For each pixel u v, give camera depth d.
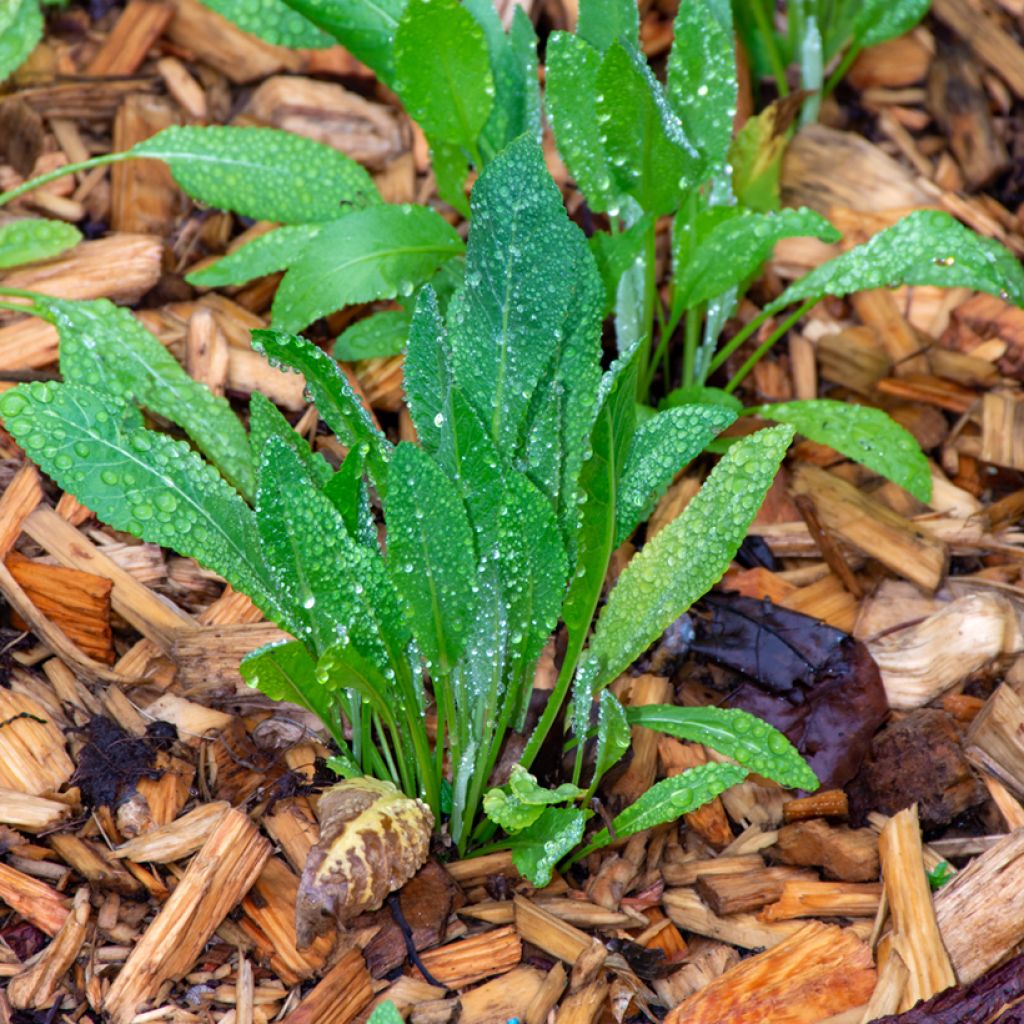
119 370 1.02
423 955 0.94
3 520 1.01
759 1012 0.93
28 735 0.97
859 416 1.03
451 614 0.93
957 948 0.94
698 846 0.98
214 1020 0.93
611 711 0.92
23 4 1.09
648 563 0.95
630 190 1.01
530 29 1.04
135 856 0.95
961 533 1.06
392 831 0.92
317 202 1.07
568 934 0.95
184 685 0.99
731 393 1.10
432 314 0.92
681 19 1.00
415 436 1.07
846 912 0.96
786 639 1.01
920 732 0.99
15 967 0.93
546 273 0.93
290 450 0.90
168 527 0.93
